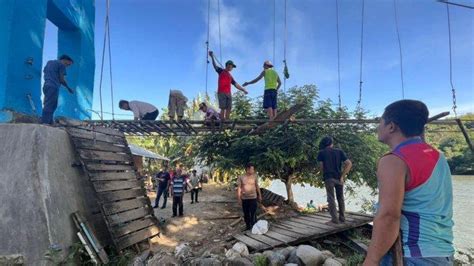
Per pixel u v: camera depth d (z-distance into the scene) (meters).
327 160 7.64
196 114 11.88
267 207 11.57
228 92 8.62
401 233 1.52
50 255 5.00
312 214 9.65
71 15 9.04
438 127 7.45
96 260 5.86
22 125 5.67
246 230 8.23
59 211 5.65
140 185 8.27
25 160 5.44
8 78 6.56
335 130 10.98
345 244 7.46
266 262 5.98
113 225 6.57
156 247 7.48
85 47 10.01
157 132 9.07
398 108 1.68
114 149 7.89
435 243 1.47
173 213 9.84
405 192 1.53
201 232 8.53
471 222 15.63
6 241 5.15
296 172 12.02
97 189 6.55
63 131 6.43
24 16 6.97
